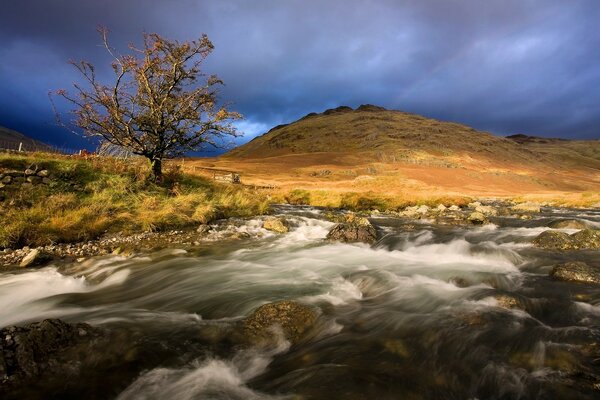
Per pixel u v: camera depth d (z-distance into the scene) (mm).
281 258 9852
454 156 157125
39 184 12891
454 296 6711
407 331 5266
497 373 4160
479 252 10414
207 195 17469
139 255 9867
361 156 140000
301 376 4160
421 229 15898
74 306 6551
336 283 7652
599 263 9328
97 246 10477
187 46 15906
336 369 4266
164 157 17438
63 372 4016
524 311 5957
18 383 3729
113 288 7586
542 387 3875
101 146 17422
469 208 29438
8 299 6812
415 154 136625
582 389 3807
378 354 4629
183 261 9352
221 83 17094
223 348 4832
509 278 7809
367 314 5961
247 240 12188
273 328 5227
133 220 12594
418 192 44375
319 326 5430
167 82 16422
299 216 17875
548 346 4746
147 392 3852
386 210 25234
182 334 5176
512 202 43344
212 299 6715
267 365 4504
